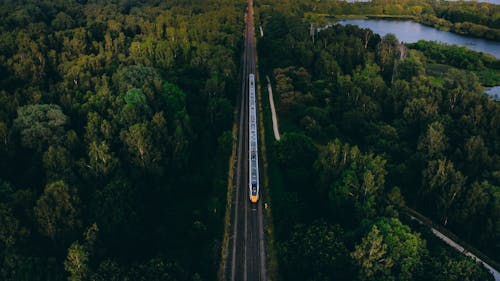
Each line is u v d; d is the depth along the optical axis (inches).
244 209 7869.1
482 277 5546.3
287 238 6801.2
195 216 7460.6
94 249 5826.8
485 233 6806.1
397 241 5782.5
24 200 6264.8
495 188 7130.9
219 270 6505.9
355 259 5748.0
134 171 7559.1
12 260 5285.4
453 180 7313.0
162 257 6023.6
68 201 6131.9
